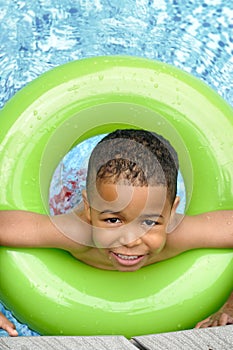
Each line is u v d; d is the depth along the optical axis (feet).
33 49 14.99
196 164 10.21
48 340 7.57
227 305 9.82
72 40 15.11
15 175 9.89
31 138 10.00
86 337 7.64
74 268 9.80
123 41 15.16
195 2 15.75
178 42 15.28
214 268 9.79
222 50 15.31
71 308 9.48
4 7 15.20
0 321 8.77
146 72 10.29
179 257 9.95
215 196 10.11
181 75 10.42
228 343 7.50
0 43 14.96
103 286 9.67
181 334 7.72
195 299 9.62
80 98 10.15
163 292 9.61
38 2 15.29
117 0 15.43
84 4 15.34
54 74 10.32
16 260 9.59
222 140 10.18
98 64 10.32
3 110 10.25
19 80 14.64
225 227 9.79
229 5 15.81
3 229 9.53
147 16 15.42
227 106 10.50
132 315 9.49
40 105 10.09
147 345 7.45
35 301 9.50
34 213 9.74
